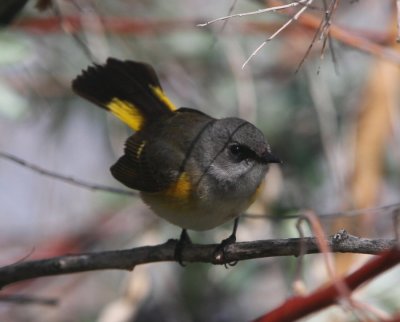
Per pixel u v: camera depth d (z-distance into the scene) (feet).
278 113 39.42
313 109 38.96
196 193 29.14
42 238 40.55
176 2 40.32
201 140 29.71
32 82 39.22
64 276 40.96
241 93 35.99
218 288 38.40
